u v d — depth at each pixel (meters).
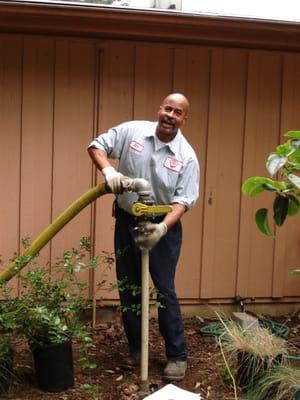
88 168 4.29
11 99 4.14
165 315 3.36
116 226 3.45
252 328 3.65
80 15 3.84
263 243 4.65
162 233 2.99
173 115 3.16
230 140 4.50
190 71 4.38
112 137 3.33
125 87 4.29
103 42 4.21
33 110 4.18
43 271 3.46
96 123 4.27
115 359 3.68
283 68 4.54
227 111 4.48
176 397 3.01
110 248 4.36
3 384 3.09
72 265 3.42
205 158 4.47
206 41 4.31
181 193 3.27
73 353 3.72
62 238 4.28
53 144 4.22
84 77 4.22
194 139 4.44
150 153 3.25
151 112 4.35
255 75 4.49
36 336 3.19
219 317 4.20
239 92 4.48
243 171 4.55
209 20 3.99
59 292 3.30
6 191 4.19
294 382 3.05
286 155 2.64
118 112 4.29
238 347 3.32
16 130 4.17
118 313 4.39
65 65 4.18
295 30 4.15
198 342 4.02
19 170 4.20
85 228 4.31
